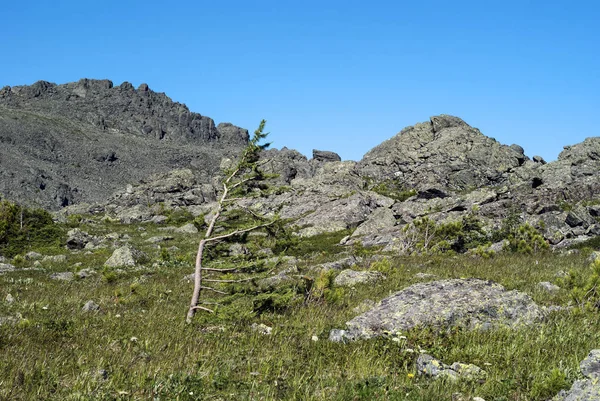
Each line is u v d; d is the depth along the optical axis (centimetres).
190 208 9256
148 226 7600
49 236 4694
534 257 2769
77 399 705
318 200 7394
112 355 923
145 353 944
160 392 738
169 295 1883
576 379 702
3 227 4341
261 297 1300
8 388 732
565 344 902
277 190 1391
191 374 808
